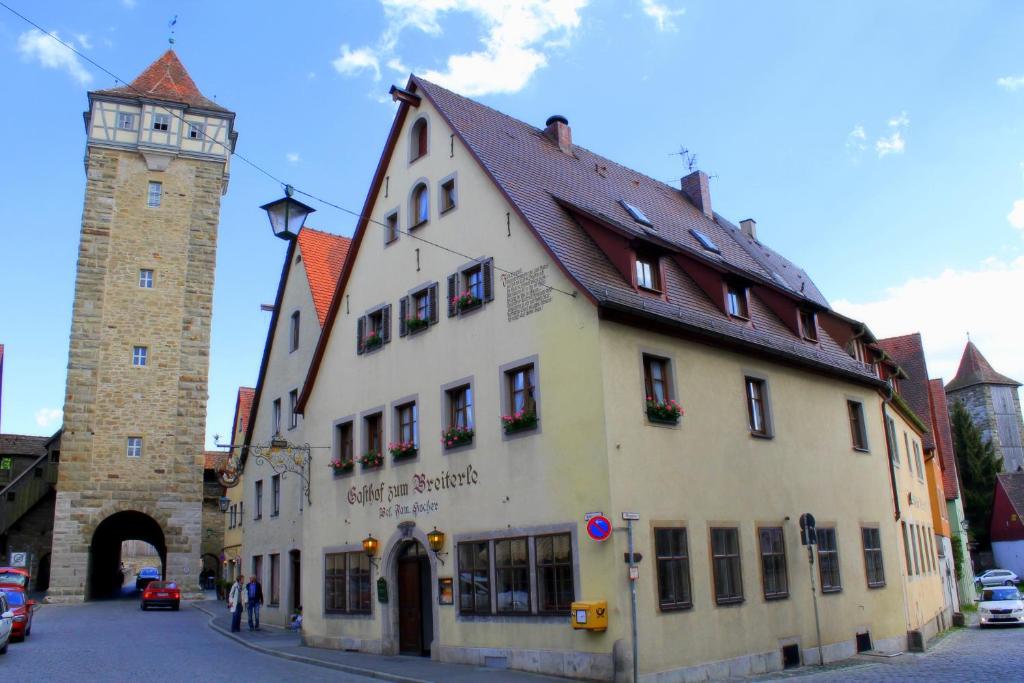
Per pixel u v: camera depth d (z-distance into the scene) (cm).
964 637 2583
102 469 3819
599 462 1428
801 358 1973
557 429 1518
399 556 1905
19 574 3097
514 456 1595
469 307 1758
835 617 1886
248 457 3238
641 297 1650
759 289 2205
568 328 1533
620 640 1352
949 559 3388
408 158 2047
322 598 2095
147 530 4966
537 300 1605
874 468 2241
